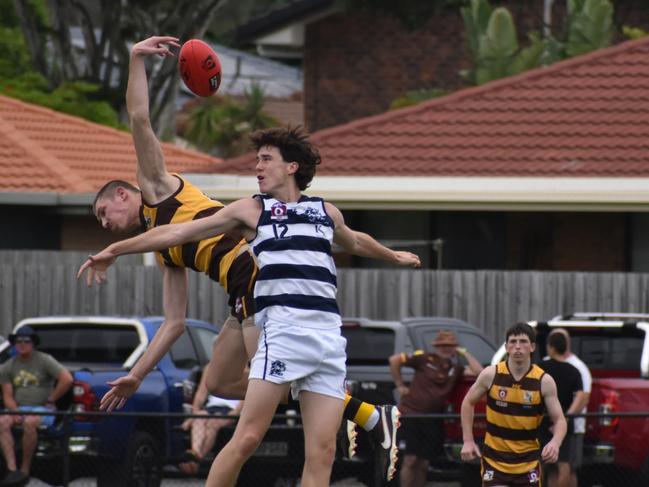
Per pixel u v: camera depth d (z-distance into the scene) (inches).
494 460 1163.3
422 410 1496.1
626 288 2169.0
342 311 2218.3
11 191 2466.8
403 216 2418.8
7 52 3796.8
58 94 3508.9
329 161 2429.9
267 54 4052.7
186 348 1630.2
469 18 3526.1
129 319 1595.7
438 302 2209.6
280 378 756.0
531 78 2615.7
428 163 2399.1
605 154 2377.0
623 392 1441.9
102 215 839.1
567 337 1392.7
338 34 3868.1
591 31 3427.7
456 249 2402.8
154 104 3663.9
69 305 2209.6
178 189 829.8
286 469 1438.2
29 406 1478.8
